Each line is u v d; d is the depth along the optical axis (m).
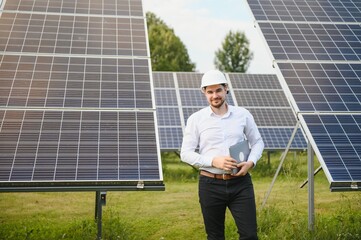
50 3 10.87
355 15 11.73
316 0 12.20
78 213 10.76
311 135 7.80
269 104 21.16
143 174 6.65
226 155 5.58
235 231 8.52
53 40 9.52
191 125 5.77
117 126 7.49
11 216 10.45
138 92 8.33
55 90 8.14
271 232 8.31
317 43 10.35
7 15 10.15
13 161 6.66
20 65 8.65
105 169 6.67
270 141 18.86
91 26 10.19
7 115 7.46
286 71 9.27
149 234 8.86
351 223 8.76
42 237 8.24
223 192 5.47
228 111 5.72
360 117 8.30
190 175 17.30
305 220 8.95
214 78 5.55
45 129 7.28
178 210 11.11
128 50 9.52
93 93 8.18
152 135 7.38
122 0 11.48
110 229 8.34
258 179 16.66
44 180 6.37
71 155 6.87
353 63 9.76
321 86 8.96
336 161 7.31
